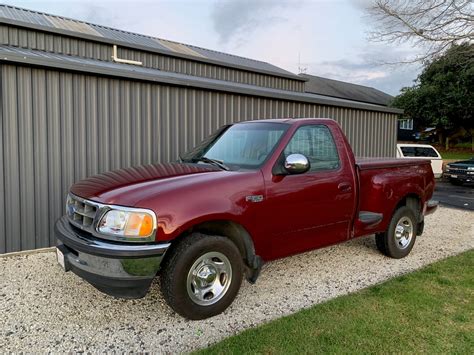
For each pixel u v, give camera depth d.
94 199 3.23
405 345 2.87
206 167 3.87
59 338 3.07
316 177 4.07
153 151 6.72
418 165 5.46
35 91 5.43
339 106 10.09
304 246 4.05
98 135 6.06
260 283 4.25
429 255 5.41
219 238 3.35
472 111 26.22
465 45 12.47
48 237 5.67
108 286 2.99
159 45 13.16
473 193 13.26
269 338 2.96
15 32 9.08
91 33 11.10
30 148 5.45
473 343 2.90
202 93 7.32
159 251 2.99
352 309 3.47
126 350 2.91
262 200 3.60
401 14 12.19
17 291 3.96
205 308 3.31
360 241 6.04
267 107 8.49
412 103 28.55
